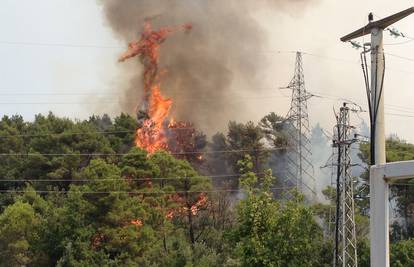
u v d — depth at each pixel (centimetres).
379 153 4016
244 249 7150
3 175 19038
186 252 12638
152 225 14188
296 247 7188
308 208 7544
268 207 7306
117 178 14225
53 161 18688
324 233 13025
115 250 13212
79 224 13225
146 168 16212
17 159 19500
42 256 13412
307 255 7588
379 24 4441
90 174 14138
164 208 15050
